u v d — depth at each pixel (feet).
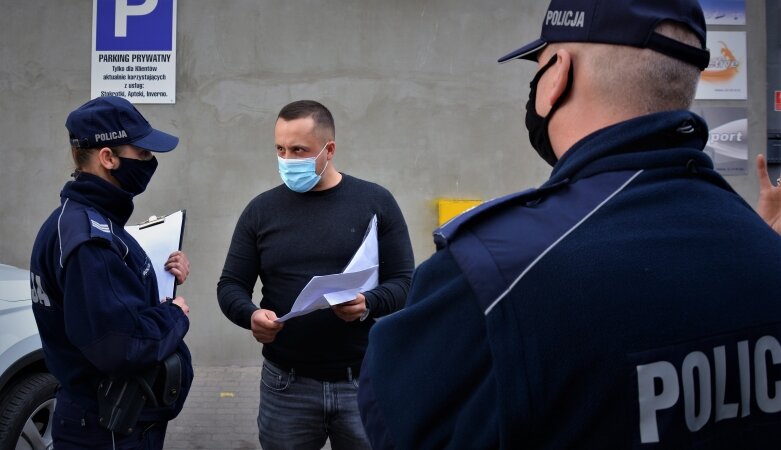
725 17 19.56
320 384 8.95
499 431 2.87
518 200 3.28
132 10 19.35
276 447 9.10
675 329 2.86
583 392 2.82
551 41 3.56
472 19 19.60
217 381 18.70
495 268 3.00
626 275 2.90
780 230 4.86
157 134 8.08
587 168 3.30
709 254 3.04
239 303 9.16
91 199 7.61
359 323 8.98
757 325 2.99
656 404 2.81
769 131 19.92
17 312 11.50
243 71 19.52
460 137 19.69
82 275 6.93
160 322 7.50
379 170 19.66
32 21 19.44
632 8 3.27
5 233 19.67
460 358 3.11
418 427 3.23
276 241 9.23
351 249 9.16
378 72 19.57
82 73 19.52
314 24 19.51
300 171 9.11
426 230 19.72
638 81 3.30
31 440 11.52
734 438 2.95
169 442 15.31
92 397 7.41
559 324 2.86
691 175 3.33
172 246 9.11
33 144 19.62
